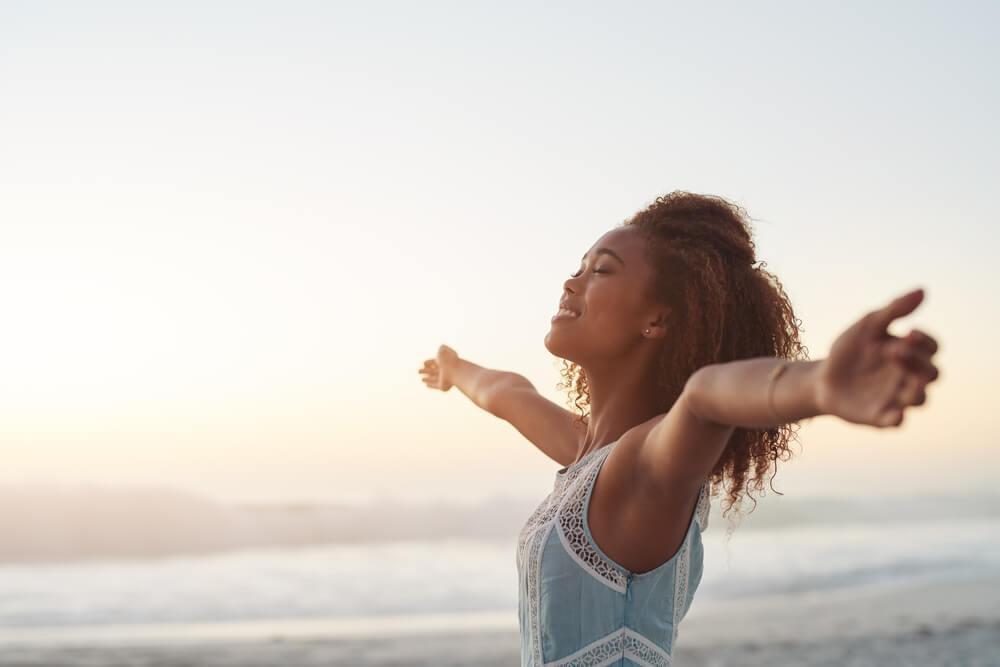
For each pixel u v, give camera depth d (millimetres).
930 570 16531
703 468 1713
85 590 16000
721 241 2102
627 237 2137
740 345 2084
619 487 1893
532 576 2012
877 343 1169
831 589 14523
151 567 19344
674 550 1937
